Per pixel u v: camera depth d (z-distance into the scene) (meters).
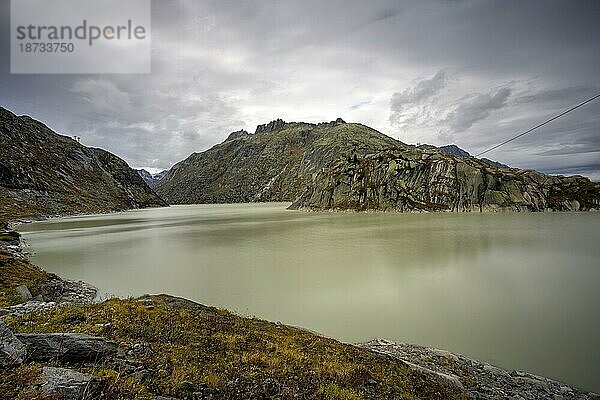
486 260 45.97
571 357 21.25
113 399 8.78
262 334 18.45
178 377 11.00
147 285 36.72
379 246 57.19
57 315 16.50
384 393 13.57
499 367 20.23
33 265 43.22
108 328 14.98
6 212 121.44
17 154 169.50
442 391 15.27
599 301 30.36
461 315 27.66
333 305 30.16
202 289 35.09
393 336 24.25
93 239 70.44
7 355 9.24
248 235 73.75
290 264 45.00
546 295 31.91
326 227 86.44
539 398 16.64
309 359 15.51
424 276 38.44
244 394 11.12
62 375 8.94
